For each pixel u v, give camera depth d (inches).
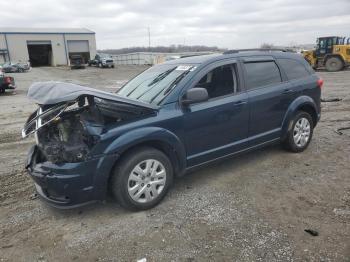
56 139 149.8
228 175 187.5
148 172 149.8
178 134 157.4
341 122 308.2
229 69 181.0
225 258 116.6
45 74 1465.3
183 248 123.4
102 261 118.5
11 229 141.3
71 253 123.8
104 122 143.9
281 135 208.8
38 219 148.7
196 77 166.1
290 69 214.1
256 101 187.2
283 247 121.0
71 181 133.3
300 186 170.6
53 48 2443.4
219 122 171.8
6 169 213.2
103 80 1006.4
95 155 135.6
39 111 164.1
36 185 157.4
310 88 220.2
